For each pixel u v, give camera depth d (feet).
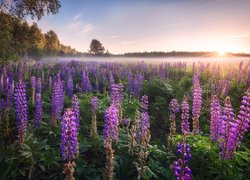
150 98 46.42
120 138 23.66
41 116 25.52
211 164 20.57
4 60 60.90
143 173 18.12
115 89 26.45
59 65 88.43
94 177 18.63
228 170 19.52
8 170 17.78
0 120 23.77
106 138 19.86
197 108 25.61
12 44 68.85
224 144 18.88
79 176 18.71
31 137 20.97
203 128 32.50
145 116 22.41
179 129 34.24
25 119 19.83
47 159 19.39
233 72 57.36
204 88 49.26
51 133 23.84
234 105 39.19
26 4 62.23
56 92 26.48
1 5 59.41
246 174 19.80
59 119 27.17
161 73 65.05
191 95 45.24
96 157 21.54
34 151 19.38
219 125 21.66
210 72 67.31
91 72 70.18
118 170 19.38
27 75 61.11
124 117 31.48
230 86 47.24
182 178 13.26
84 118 30.71
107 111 19.80
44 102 35.73
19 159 18.66
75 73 69.21
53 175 18.53
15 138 23.34
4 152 19.25
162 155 21.89
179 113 38.11
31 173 18.29
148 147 22.29
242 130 18.30
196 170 20.86
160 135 32.71
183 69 79.20
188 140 23.76
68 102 37.76
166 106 41.98
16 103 19.63
